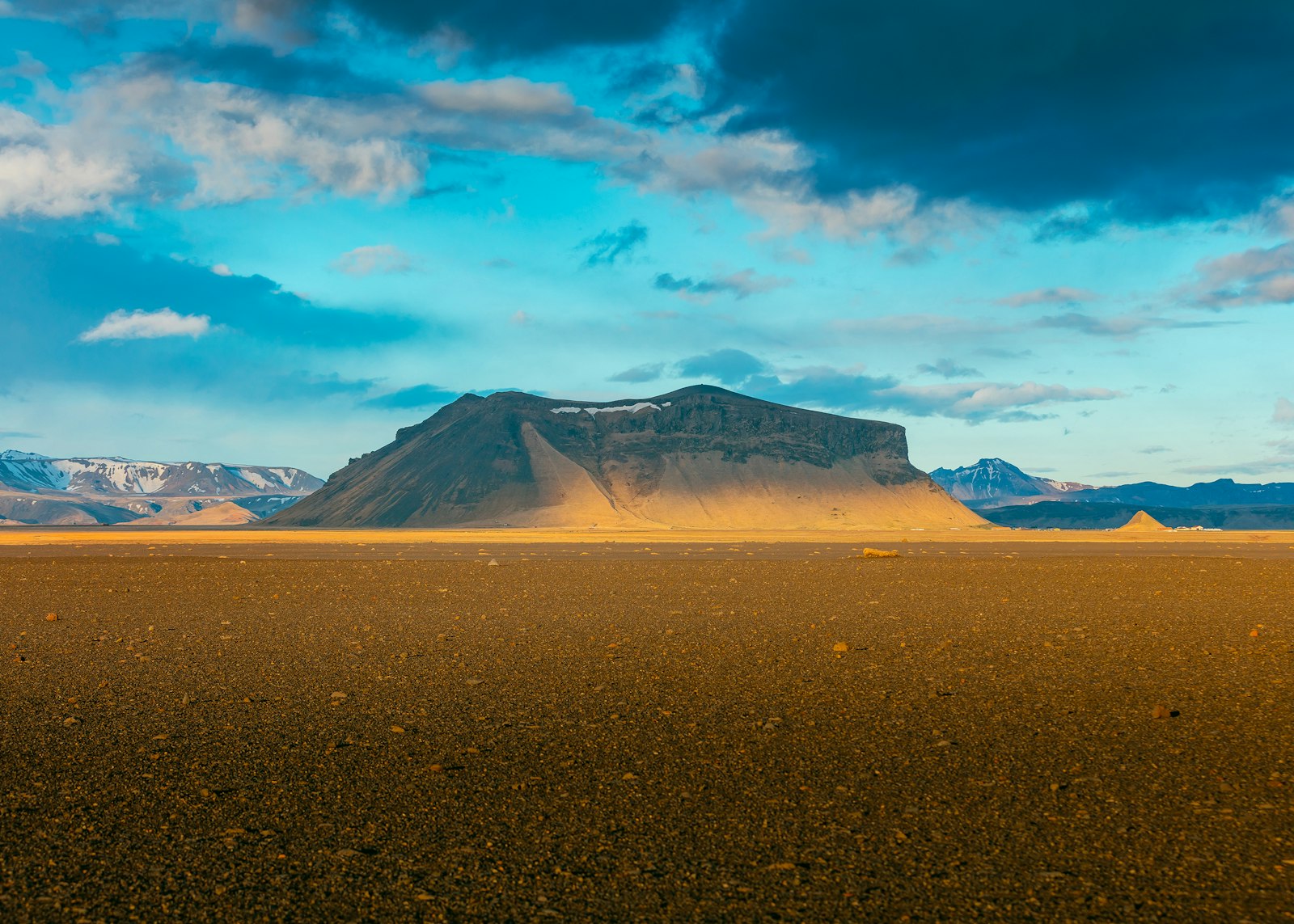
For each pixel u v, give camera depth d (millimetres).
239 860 8828
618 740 13312
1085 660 20750
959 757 12312
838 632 25906
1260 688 17141
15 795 10844
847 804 10367
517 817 9992
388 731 13977
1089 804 10289
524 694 16828
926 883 8211
